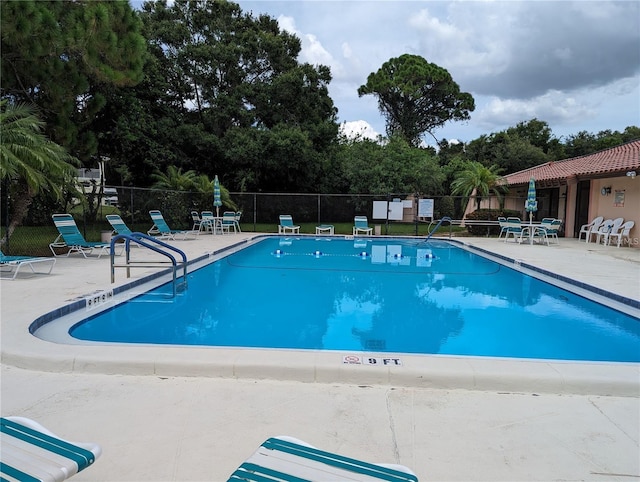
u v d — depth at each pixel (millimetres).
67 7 10820
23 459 1657
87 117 14242
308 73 22734
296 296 7473
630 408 2955
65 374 3404
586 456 2367
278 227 19969
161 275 8438
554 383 3189
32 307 5320
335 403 2953
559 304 7074
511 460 2314
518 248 13141
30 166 8844
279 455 1738
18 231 12133
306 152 21375
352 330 5609
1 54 10508
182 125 20672
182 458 2273
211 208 19078
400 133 29766
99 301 6191
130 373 3420
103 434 2504
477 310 6684
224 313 6355
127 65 11914
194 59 21297
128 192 15797
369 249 14250
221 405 2893
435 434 2568
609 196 14602
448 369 3299
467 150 34344
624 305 6461
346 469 1653
